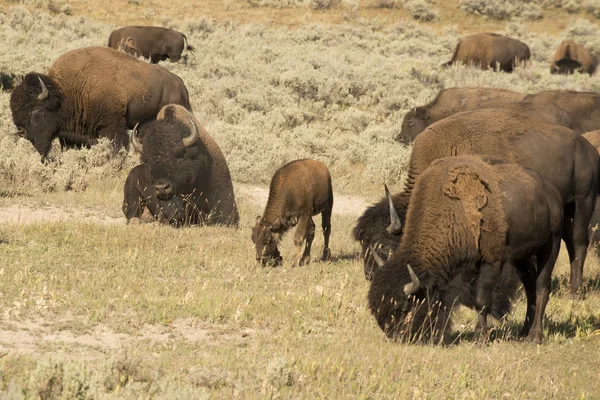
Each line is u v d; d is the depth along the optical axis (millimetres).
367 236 20766
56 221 26156
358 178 43906
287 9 103438
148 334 16188
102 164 36125
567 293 24375
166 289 19516
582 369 17234
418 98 59969
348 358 15305
